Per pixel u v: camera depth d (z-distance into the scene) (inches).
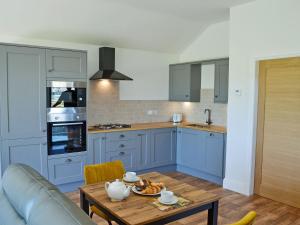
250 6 155.7
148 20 183.3
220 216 134.3
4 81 143.3
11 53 143.9
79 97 165.6
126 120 216.2
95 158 174.7
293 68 142.4
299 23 136.5
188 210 76.8
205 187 176.6
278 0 143.6
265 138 156.9
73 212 49.5
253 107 157.2
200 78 221.0
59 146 161.2
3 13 147.6
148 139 197.9
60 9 154.3
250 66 157.2
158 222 71.2
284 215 135.8
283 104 147.8
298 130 142.6
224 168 178.4
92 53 195.6
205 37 216.4
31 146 152.7
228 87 177.5
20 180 67.8
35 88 151.6
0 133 143.9
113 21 175.6
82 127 168.6
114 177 108.0
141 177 102.3
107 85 204.4
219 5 162.1
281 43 143.8
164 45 220.1
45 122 155.4
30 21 157.1
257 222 128.3
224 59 187.8
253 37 155.3
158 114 234.1
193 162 199.6
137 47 214.1
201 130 191.6
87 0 151.9
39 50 151.0
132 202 78.5
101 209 78.9
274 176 153.9
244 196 160.4
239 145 165.5
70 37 180.4
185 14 180.5
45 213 51.1
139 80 221.0
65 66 159.6
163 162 207.2
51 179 159.8
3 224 64.2
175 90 228.4
